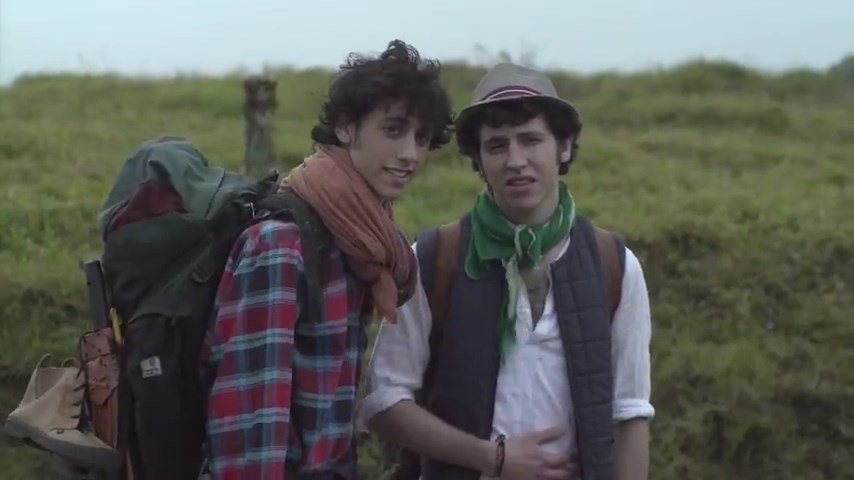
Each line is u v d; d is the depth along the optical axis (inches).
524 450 91.6
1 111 402.6
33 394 93.5
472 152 96.9
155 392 81.7
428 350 96.3
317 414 83.4
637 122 443.2
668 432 195.8
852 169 368.2
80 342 88.7
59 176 302.7
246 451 80.0
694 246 255.3
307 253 83.0
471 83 480.1
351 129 85.9
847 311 231.5
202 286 82.8
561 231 94.6
